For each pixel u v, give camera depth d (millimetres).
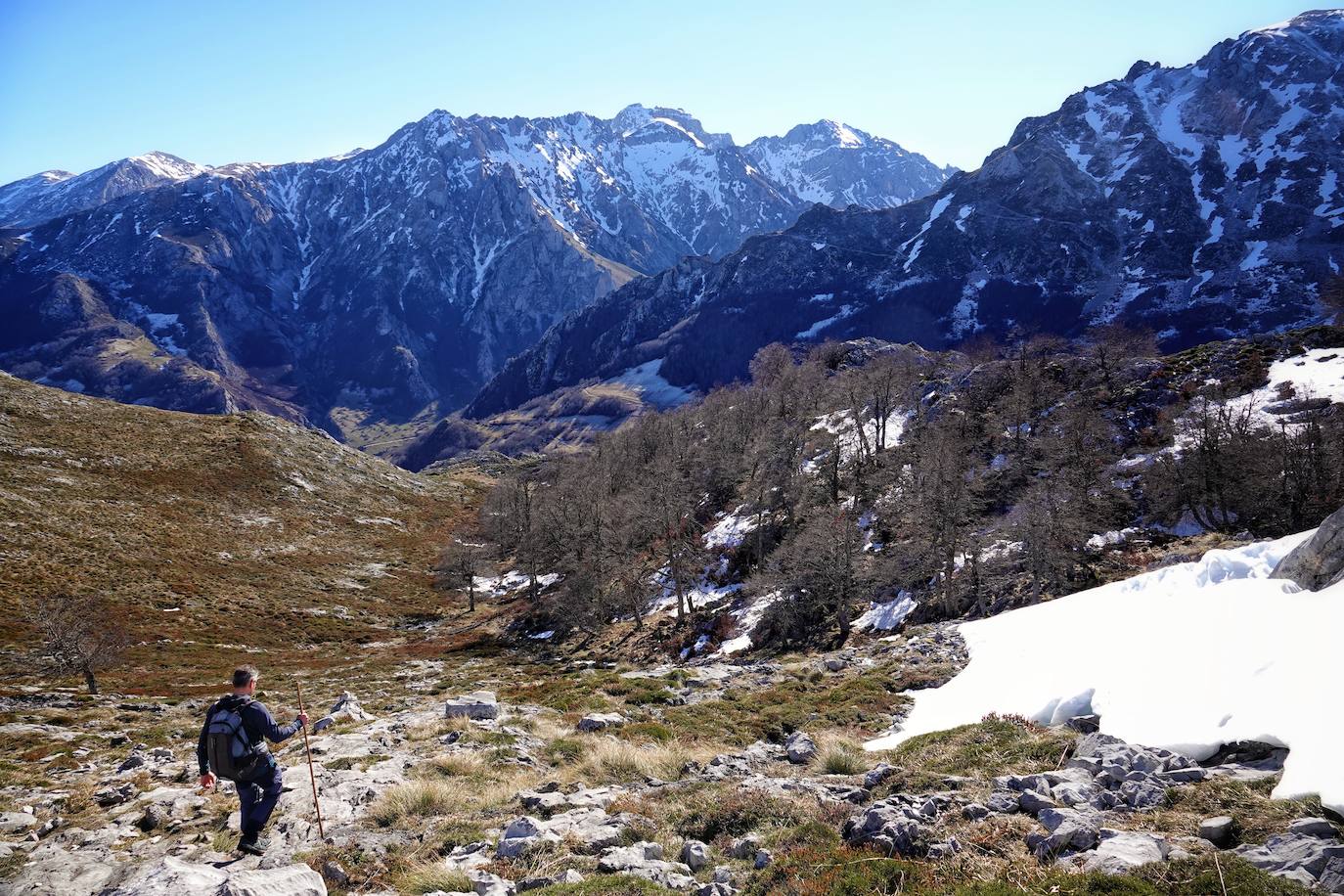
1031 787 9305
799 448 99688
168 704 42375
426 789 13211
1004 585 52281
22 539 79875
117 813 14641
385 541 117500
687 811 11219
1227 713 10164
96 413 126438
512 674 52906
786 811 10367
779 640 59406
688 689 27797
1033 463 73938
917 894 6930
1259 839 7000
